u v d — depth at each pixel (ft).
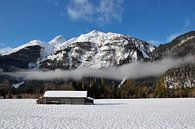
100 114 144.46
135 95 469.57
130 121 114.93
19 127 93.66
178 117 131.23
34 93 501.15
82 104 250.78
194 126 100.58
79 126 98.32
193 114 146.10
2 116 127.65
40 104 242.78
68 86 498.28
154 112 159.53
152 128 96.27
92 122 109.91
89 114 143.64
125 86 507.71
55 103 254.47
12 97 434.30
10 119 115.44
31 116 129.39
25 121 109.19
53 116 130.72
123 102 292.61
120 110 173.88
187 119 122.83
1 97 437.99
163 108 193.88
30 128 91.97
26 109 175.32
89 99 254.27
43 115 135.23
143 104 249.34
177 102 283.59
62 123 105.19
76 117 127.54
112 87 470.39
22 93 509.35
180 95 474.90
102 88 451.53
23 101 300.61
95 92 440.45
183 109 182.91
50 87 519.60
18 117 123.85
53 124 102.01
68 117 127.03
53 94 260.21
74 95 257.55
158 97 467.11
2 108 182.80
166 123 109.19
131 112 159.12
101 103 273.13
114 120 117.91
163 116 136.26
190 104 244.42
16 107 194.59
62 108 188.34
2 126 95.40
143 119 122.72
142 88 508.53
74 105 230.68
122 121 114.62
